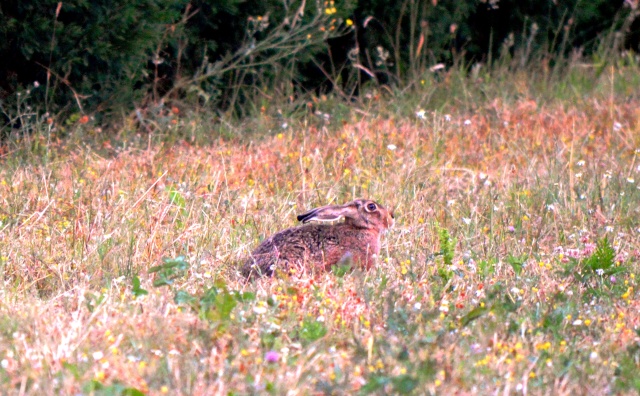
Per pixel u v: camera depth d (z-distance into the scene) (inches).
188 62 716.0
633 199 515.5
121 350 286.7
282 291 351.3
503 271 399.9
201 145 635.5
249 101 721.0
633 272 401.7
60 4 579.2
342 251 400.2
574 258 401.7
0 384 255.3
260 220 462.3
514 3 861.2
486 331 308.5
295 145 618.8
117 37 618.8
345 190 514.9
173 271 352.8
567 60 873.5
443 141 632.4
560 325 324.2
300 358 278.8
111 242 408.5
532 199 516.4
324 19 700.0
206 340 290.0
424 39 804.6
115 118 656.4
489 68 832.9
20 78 629.6
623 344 307.4
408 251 425.7
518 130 670.5
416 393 256.1
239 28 719.1
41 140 594.6
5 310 323.6
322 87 796.6
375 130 655.1
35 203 470.9
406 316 314.8
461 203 506.3
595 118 713.0
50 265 383.2
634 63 884.6
